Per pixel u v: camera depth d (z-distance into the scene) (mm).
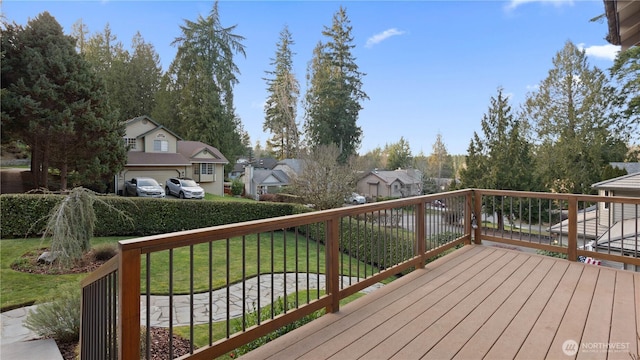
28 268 7094
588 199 3898
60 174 15820
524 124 21688
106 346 1803
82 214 7090
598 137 18859
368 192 31906
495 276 3482
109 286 1763
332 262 2691
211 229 1899
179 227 12062
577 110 19969
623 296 2924
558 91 20609
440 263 3939
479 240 4809
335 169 15289
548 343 2143
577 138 19500
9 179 16859
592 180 18406
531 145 20688
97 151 15133
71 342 3980
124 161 16594
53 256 6863
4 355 3625
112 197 11102
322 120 29812
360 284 2936
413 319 2518
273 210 13617
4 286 6156
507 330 2326
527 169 14367
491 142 14883
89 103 14602
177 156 22469
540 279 3381
